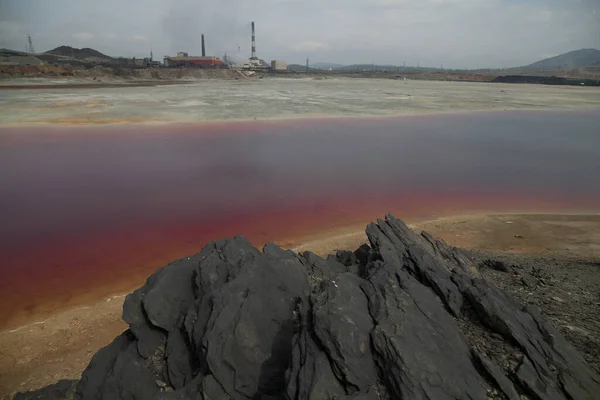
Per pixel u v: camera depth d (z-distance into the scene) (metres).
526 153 31.70
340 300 5.64
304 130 39.69
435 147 33.41
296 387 4.83
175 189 21.45
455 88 109.25
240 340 5.78
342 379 4.77
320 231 16.56
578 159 29.91
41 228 16.27
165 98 61.38
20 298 11.30
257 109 52.44
